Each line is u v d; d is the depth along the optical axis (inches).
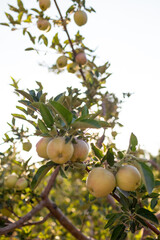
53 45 73.4
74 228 63.7
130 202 46.6
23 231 66.9
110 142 65.4
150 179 39.1
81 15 70.4
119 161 42.4
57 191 100.0
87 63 78.3
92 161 46.4
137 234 75.6
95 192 40.5
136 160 41.2
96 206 83.5
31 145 58.1
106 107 76.7
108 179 40.3
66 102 49.9
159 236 45.1
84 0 70.0
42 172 44.2
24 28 71.4
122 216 45.8
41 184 74.3
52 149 39.9
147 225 44.7
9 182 58.8
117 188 45.1
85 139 45.0
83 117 39.9
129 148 43.5
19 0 69.0
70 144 40.4
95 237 82.7
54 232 81.9
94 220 88.4
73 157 42.3
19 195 61.1
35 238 69.7
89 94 72.7
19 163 61.8
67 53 75.5
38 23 70.0
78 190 101.4
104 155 44.0
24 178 59.5
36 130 45.5
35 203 68.9
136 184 40.9
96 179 40.3
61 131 41.6
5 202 58.4
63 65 74.4
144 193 46.1
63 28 72.1
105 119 72.1
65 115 39.6
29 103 48.6
